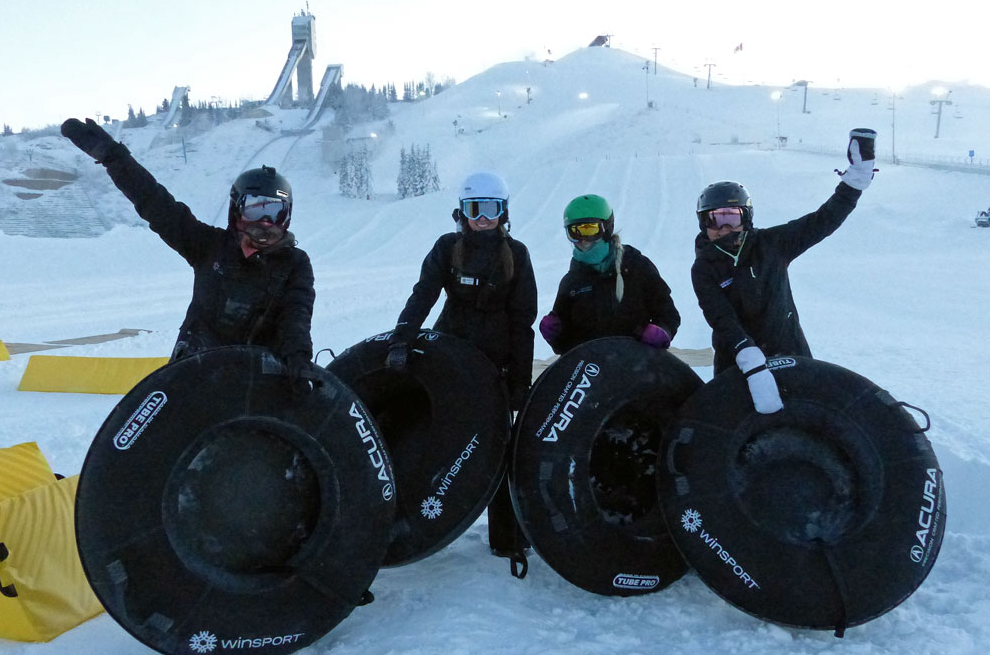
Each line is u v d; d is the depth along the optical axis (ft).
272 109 580.71
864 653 9.89
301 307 10.59
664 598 11.70
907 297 58.95
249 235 10.54
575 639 10.29
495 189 12.28
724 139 373.20
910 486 10.59
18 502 10.53
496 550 13.55
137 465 8.98
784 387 11.06
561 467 11.43
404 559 11.73
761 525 10.68
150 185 10.48
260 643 9.50
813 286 67.77
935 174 195.52
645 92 613.93
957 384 26.89
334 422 10.07
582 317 13.48
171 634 9.08
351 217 186.50
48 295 67.82
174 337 42.29
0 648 10.14
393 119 542.57
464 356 12.34
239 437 9.79
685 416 11.29
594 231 12.54
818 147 287.89
